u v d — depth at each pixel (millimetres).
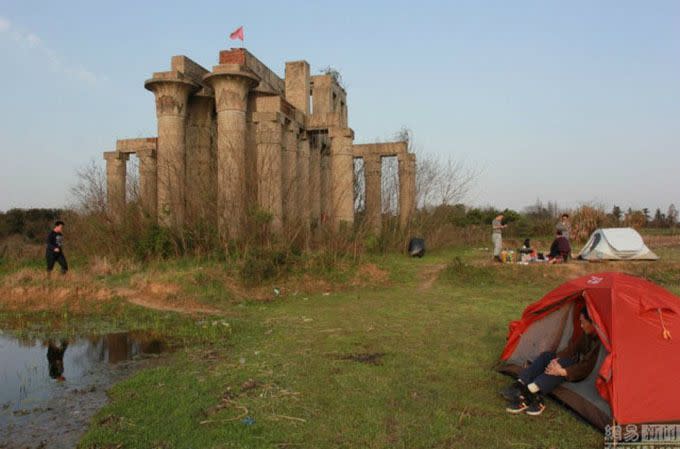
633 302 5570
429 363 7570
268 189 17797
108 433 5234
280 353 8203
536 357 6297
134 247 18297
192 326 10344
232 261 16062
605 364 5328
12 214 36469
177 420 5531
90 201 19891
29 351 8852
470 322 10445
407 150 25906
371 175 25984
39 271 15953
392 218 24578
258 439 5074
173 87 19141
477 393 6367
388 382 6734
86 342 9414
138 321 10984
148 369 7578
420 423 5453
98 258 17953
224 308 12461
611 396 5207
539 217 37469
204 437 5121
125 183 22172
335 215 19625
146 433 5242
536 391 5734
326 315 11375
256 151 18281
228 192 17547
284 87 25562
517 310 11773
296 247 17750
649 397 5152
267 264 15289
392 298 13602
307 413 5719
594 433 5266
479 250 25969
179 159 19219
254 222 17109
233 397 6207
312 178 21391
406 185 25688
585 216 29109
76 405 6273
